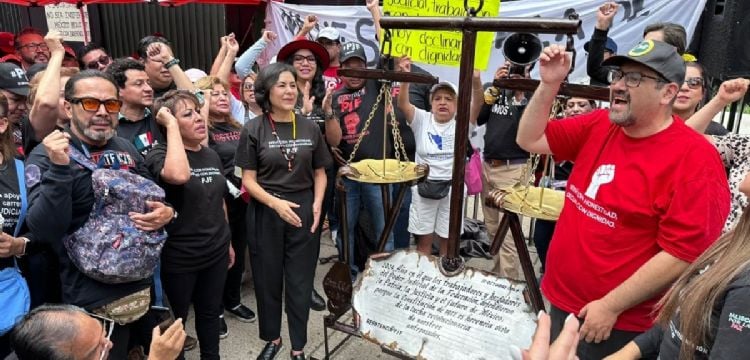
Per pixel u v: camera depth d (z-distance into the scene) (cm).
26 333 134
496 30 179
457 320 216
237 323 345
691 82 256
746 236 115
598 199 176
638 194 165
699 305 117
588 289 180
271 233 273
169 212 219
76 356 136
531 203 213
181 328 143
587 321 172
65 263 210
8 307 194
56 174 190
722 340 107
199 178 255
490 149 386
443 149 352
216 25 718
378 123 376
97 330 143
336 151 371
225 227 271
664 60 154
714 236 155
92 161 211
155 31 757
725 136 238
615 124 178
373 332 232
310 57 381
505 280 209
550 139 199
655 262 159
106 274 201
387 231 279
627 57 158
